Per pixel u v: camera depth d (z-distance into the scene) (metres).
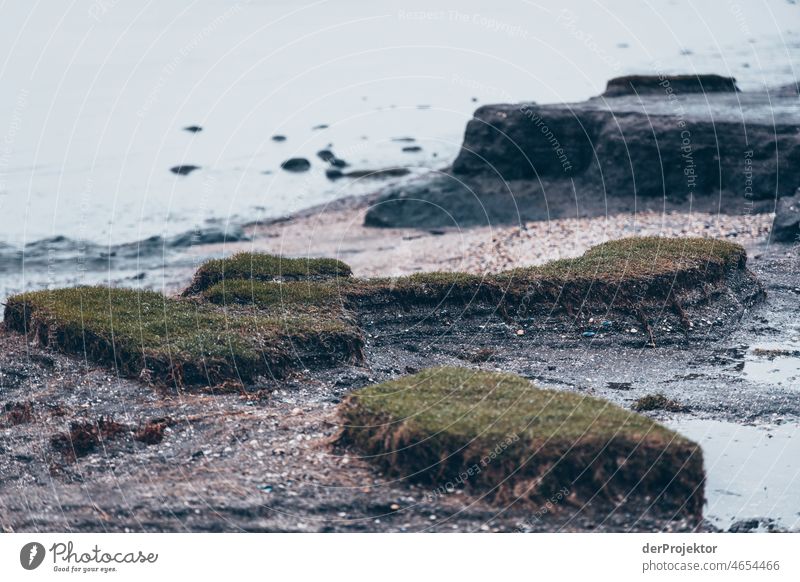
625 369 19.88
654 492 14.01
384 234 35.69
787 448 16.19
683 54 58.97
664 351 20.91
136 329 18.97
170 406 17.14
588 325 21.70
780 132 33.91
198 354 18.19
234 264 23.11
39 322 19.73
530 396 16.02
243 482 14.61
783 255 28.20
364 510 13.92
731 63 55.28
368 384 18.61
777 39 60.41
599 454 14.00
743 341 21.55
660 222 32.84
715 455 15.93
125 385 17.94
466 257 31.67
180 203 40.91
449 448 14.31
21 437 16.19
